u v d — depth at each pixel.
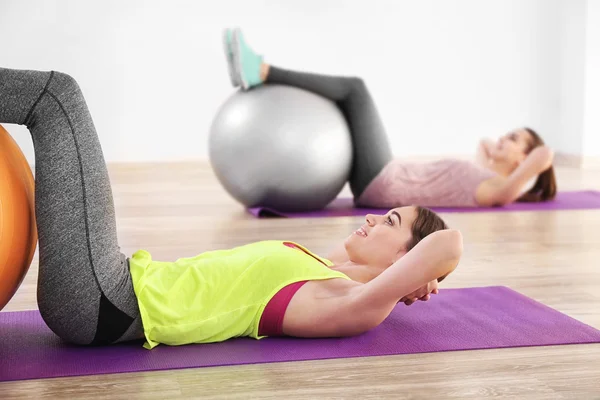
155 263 2.24
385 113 6.76
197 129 6.49
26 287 2.83
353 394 1.86
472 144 6.91
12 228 1.97
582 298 2.75
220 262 2.22
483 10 6.79
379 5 6.63
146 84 6.38
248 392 1.86
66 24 6.21
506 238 3.84
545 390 1.90
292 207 4.52
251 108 4.36
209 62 6.44
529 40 6.87
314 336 2.23
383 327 2.36
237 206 4.82
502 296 2.73
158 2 6.32
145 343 2.16
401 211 2.39
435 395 1.86
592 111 6.74
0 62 6.16
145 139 6.43
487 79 6.86
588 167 6.77
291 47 6.55
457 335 2.28
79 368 1.99
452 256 2.10
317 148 4.36
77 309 2.04
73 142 2.02
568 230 4.06
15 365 2.01
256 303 2.18
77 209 2.01
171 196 5.16
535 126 6.96
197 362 2.04
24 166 2.08
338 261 2.50
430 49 6.75
